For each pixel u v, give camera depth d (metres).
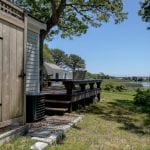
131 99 19.88
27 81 10.41
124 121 11.01
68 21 17.95
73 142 7.08
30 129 7.53
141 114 13.12
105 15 17.12
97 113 12.37
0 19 6.12
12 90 6.64
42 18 16.45
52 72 37.28
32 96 8.57
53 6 14.53
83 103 13.53
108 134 8.49
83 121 9.93
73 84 11.15
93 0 16.30
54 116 10.08
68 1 16.50
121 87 30.58
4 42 6.30
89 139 7.62
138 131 9.43
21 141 6.34
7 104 6.42
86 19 17.52
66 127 8.15
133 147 7.40
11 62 6.60
